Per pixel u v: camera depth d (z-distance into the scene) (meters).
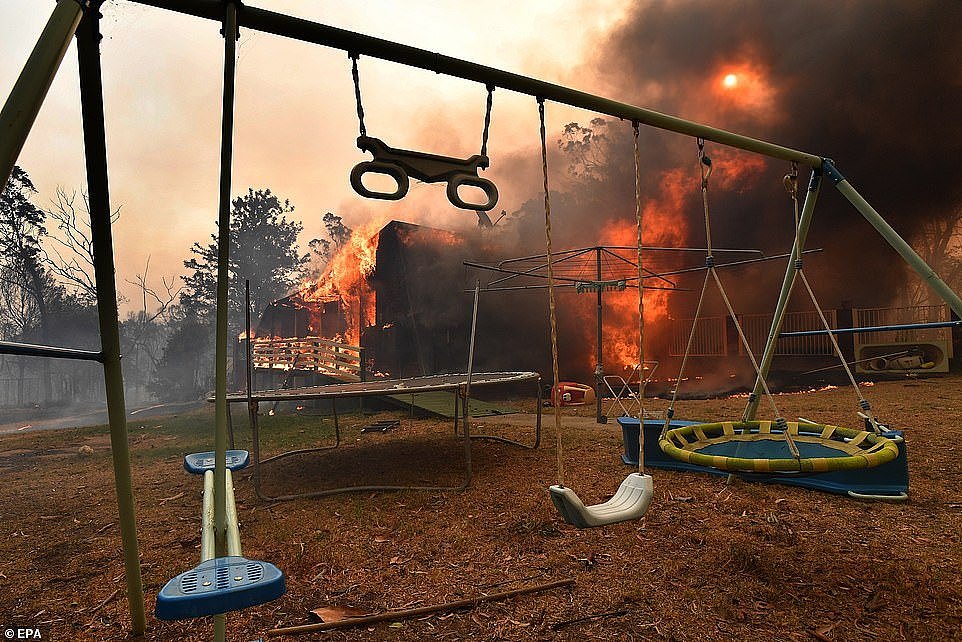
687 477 5.32
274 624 2.63
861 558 3.21
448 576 3.14
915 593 2.75
